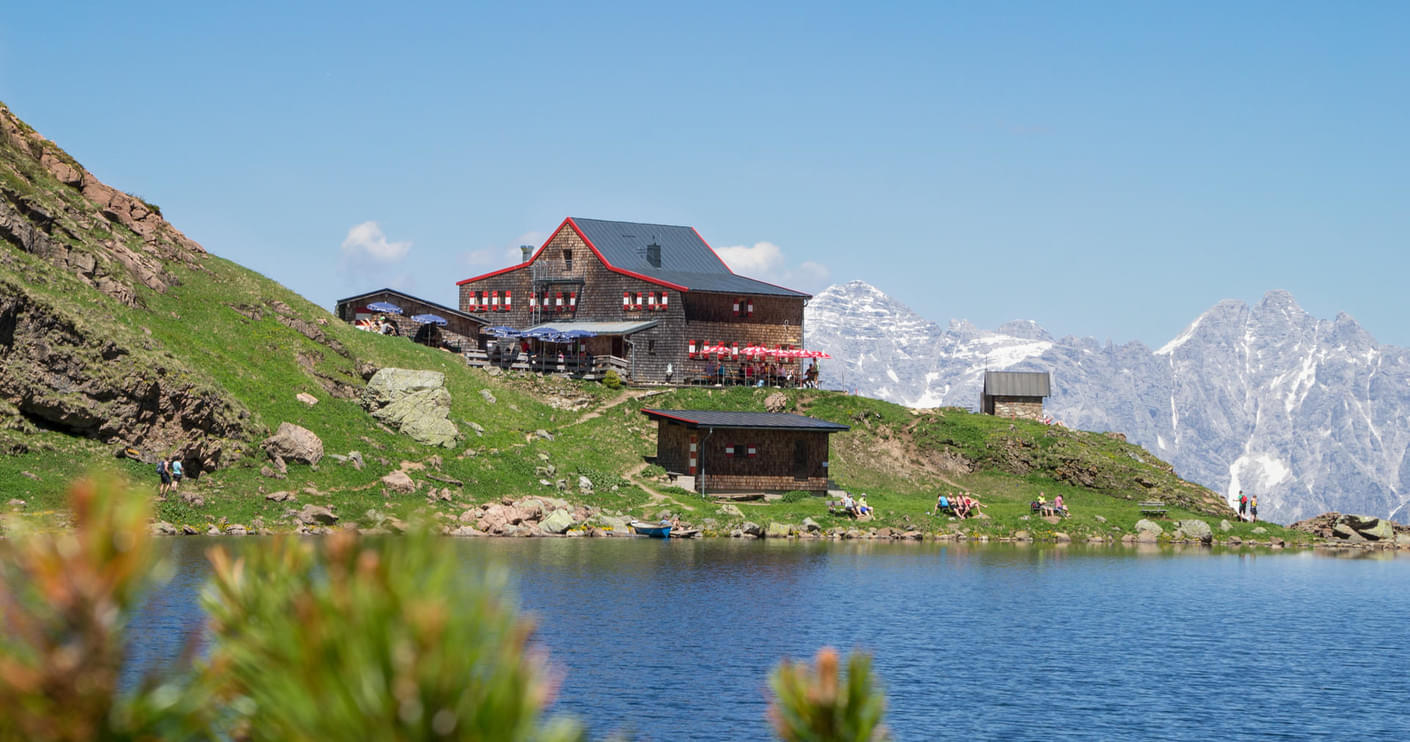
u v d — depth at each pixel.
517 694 4.96
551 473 88.06
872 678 7.17
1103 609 58.03
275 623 5.37
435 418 87.56
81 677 4.89
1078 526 96.62
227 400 75.50
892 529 91.00
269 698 5.03
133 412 68.88
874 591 60.31
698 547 76.62
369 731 4.82
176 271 92.75
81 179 92.12
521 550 69.00
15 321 65.81
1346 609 60.84
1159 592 65.31
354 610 5.00
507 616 5.23
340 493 73.62
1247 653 47.62
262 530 65.38
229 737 5.37
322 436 80.00
